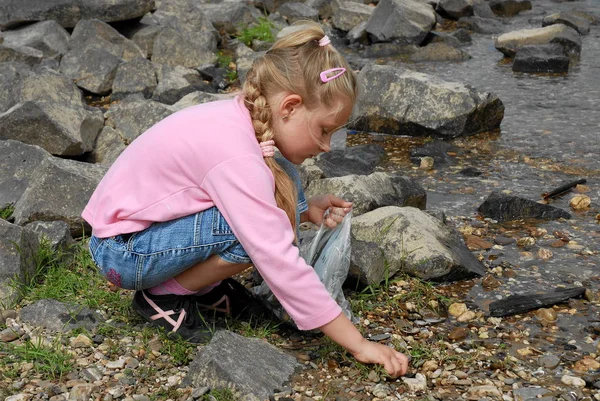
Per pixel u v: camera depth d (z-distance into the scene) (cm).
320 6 953
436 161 484
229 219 241
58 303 282
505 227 380
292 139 250
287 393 236
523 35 757
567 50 743
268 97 245
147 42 750
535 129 536
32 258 310
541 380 251
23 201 358
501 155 489
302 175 407
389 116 543
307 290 239
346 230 279
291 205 251
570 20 843
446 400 238
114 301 291
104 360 254
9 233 302
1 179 393
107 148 482
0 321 275
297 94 241
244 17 857
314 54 241
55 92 562
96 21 725
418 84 545
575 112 571
